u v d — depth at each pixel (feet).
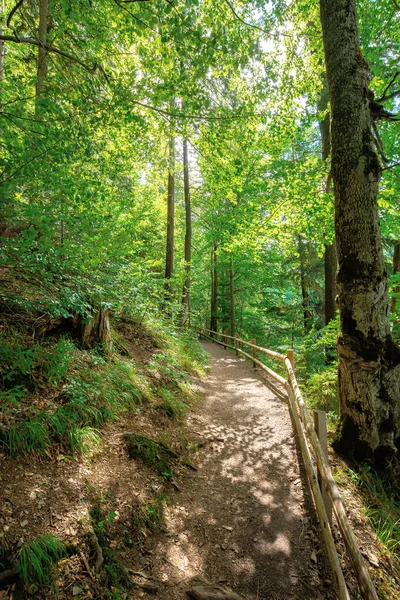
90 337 16.34
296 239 41.57
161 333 27.40
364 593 6.84
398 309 20.02
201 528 9.77
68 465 9.71
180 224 69.15
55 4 16.56
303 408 12.65
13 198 10.70
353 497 11.50
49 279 13.12
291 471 12.73
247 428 16.55
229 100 18.99
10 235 11.53
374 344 13.29
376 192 13.47
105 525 8.50
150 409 15.57
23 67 21.24
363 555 9.23
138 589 7.47
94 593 6.93
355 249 13.42
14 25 18.69
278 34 20.42
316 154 33.45
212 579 8.17
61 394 11.86
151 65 15.25
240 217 28.37
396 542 9.82
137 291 23.31
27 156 9.57
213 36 11.71
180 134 18.35
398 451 13.28
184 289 50.39
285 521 10.16
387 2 20.40
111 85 12.16
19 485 8.32
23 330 13.93
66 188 11.27
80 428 11.13
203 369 28.86
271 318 64.28
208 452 14.11
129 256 28.68
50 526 7.65
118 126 12.86
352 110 13.35
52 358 12.62
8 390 10.44
